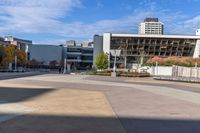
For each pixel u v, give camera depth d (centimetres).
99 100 1867
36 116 1244
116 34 12000
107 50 11894
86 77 5038
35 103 1670
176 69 5331
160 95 2214
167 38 12188
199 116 1297
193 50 12444
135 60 12250
